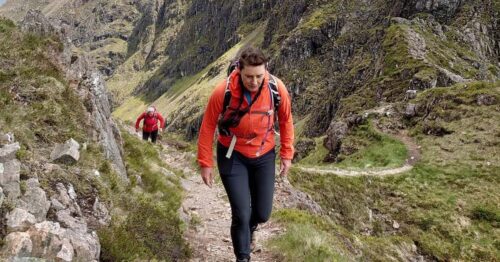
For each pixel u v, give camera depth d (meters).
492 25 149.25
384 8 190.38
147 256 7.21
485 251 36.22
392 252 26.84
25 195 6.45
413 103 67.94
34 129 9.13
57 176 7.73
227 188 6.56
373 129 65.25
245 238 6.59
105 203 7.98
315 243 9.82
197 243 9.68
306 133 149.62
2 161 7.00
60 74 11.80
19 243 5.34
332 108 141.50
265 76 6.16
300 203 22.11
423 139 58.81
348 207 40.34
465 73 112.94
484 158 49.44
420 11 158.62
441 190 44.88
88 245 6.16
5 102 9.38
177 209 11.19
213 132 6.44
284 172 6.83
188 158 25.38
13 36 12.34
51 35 13.34
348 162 59.38
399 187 44.88
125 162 13.17
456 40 140.38
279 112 6.55
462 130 56.78
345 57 190.38
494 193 43.25
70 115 10.29
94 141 10.46
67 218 6.70
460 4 156.50
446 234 38.56
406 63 109.38
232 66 6.24
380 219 40.62
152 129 26.28
